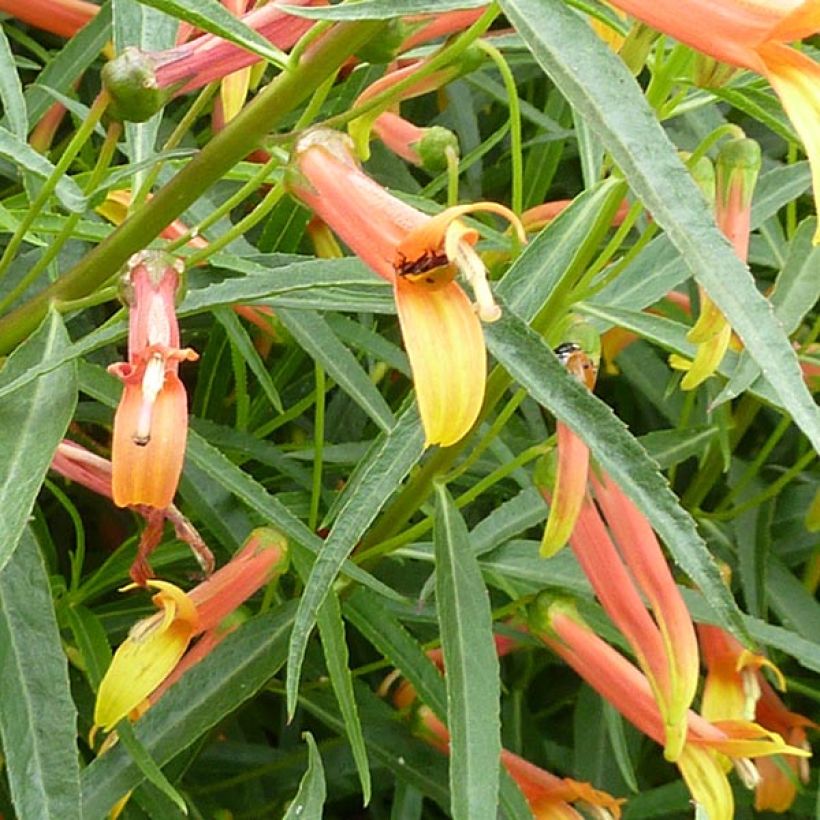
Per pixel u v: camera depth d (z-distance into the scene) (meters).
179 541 0.41
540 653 0.45
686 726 0.37
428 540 0.43
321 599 0.33
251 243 0.45
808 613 0.44
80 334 0.43
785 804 0.44
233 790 0.44
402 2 0.31
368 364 0.46
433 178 0.48
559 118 0.46
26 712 0.33
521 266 0.36
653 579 0.36
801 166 0.40
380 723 0.41
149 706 0.37
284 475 0.44
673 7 0.30
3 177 0.46
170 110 0.47
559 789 0.39
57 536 0.46
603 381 0.49
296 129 0.33
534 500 0.40
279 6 0.31
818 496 0.44
